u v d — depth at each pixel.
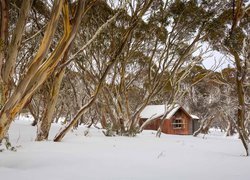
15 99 4.79
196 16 12.60
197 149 9.25
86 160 5.42
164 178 4.05
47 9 10.59
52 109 9.62
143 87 20.05
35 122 21.16
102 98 16.25
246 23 9.64
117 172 4.39
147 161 5.71
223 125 44.41
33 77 4.94
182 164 5.48
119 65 15.94
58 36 11.62
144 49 15.83
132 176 4.12
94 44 12.94
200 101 31.59
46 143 8.18
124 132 14.54
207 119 29.02
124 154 6.75
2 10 5.96
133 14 12.07
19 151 6.29
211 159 6.34
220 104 25.09
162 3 13.09
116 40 12.80
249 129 20.94
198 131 25.64
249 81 13.62
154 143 10.67
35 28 12.15
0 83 5.28
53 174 4.03
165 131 30.88
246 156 7.23
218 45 12.04
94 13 11.94
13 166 4.70
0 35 5.96
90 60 13.91
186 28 13.60
